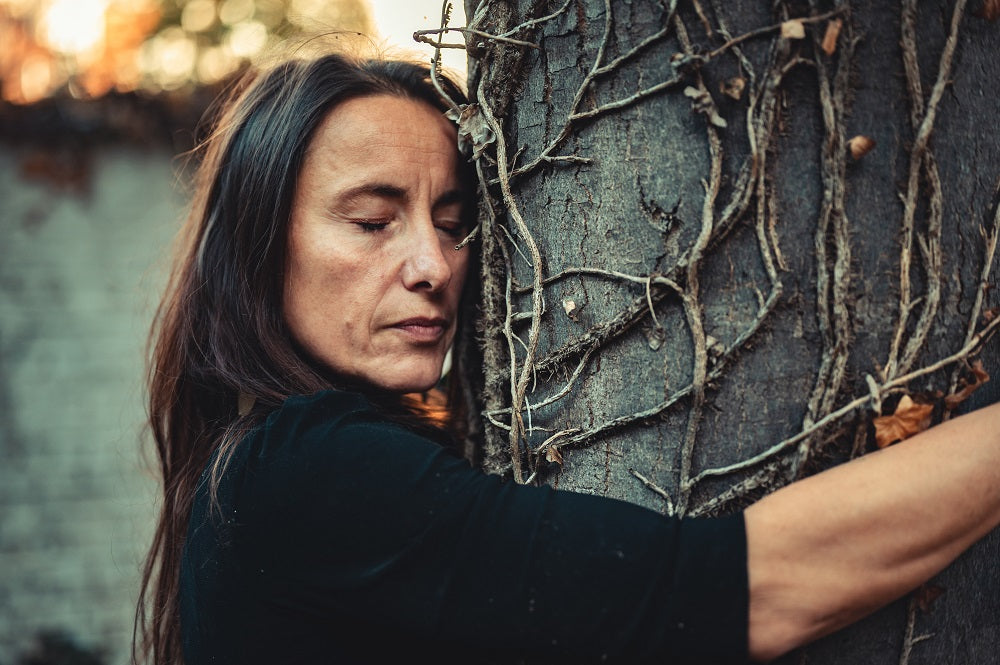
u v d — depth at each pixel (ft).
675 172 3.08
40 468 14.85
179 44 35.04
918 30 3.02
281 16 36.14
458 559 2.71
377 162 3.52
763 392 3.02
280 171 3.59
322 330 3.64
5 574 14.69
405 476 2.85
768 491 2.99
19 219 14.74
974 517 2.68
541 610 2.63
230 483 3.18
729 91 2.98
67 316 14.93
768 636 2.60
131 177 14.97
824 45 2.93
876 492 2.65
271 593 3.02
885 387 2.95
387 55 4.29
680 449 3.08
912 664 3.05
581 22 3.22
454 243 3.84
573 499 2.75
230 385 3.68
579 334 3.24
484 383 3.90
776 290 2.99
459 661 3.14
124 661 14.83
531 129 3.36
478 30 3.44
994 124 3.17
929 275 3.01
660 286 3.08
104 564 14.92
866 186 2.99
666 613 2.57
